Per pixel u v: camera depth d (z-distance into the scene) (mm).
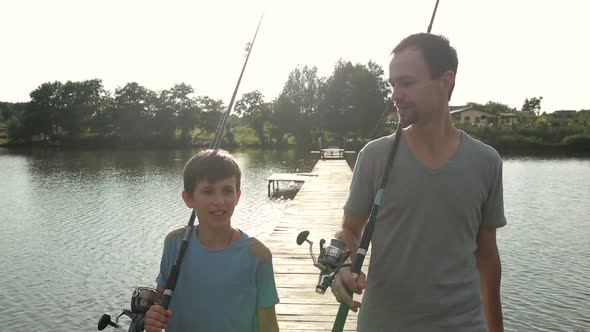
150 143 57688
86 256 11156
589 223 14570
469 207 1801
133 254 11305
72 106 58500
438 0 1951
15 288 8930
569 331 6922
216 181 1878
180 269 1909
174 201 18906
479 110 69250
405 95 1774
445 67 1764
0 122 95000
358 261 1782
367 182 1947
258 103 56844
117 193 21109
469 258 1839
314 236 9398
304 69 54656
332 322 4910
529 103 100438
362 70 52156
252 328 1920
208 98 58375
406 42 1811
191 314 1876
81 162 37875
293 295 5738
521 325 7129
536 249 11461
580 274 9453
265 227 14445
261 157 42469
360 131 52938
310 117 54219
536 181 25344
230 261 1891
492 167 1840
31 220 15398
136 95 57156
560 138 53062
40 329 7188
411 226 1813
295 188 22922
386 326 1874
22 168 32938
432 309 1808
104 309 7957
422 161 1812
